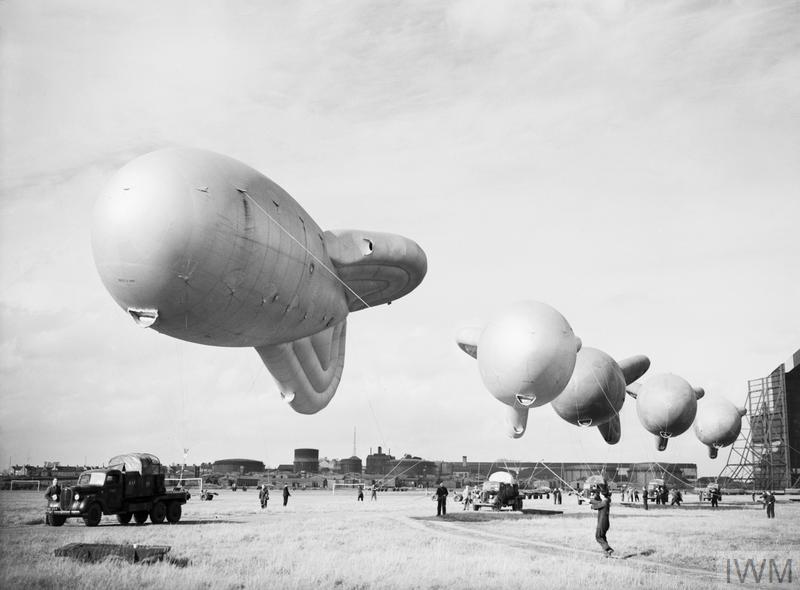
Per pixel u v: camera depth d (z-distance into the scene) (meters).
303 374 42.22
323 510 51.59
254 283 28.25
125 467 35.09
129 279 25.52
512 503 51.22
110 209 24.86
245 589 17.22
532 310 37.88
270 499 75.44
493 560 21.61
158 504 35.34
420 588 17.50
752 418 111.19
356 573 19.22
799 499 82.31
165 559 20.59
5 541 25.08
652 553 25.00
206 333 29.95
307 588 17.27
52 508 33.22
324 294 34.50
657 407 56.56
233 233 26.27
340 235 36.81
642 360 61.06
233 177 27.11
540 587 17.58
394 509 53.81
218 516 42.72
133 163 25.98
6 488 91.75
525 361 36.50
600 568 20.34
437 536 29.95
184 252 25.06
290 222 29.72
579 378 50.62
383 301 42.75
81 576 18.00
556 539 29.22
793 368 107.94
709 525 37.19
